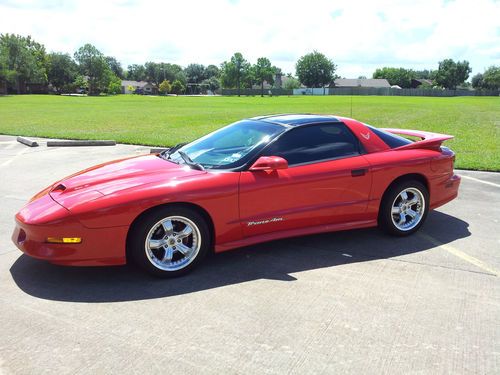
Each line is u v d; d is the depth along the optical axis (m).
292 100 65.56
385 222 4.98
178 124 20.03
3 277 4.01
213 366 2.75
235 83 131.62
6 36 96.38
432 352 2.91
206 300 3.61
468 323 3.27
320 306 3.51
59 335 3.08
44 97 72.00
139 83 160.25
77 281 3.95
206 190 4.00
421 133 5.83
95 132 15.91
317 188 4.50
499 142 13.30
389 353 2.89
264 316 3.36
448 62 144.25
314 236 5.12
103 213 3.68
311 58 144.00
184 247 4.06
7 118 23.94
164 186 3.90
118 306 3.50
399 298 3.65
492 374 2.70
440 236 5.15
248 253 4.61
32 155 10.66
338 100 64.31
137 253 3.85
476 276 4.08
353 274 4.11
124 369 2.72
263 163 4.12
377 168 4.79
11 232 5.19
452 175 5.48
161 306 3.51
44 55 111.69
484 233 5.25
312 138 4.66
